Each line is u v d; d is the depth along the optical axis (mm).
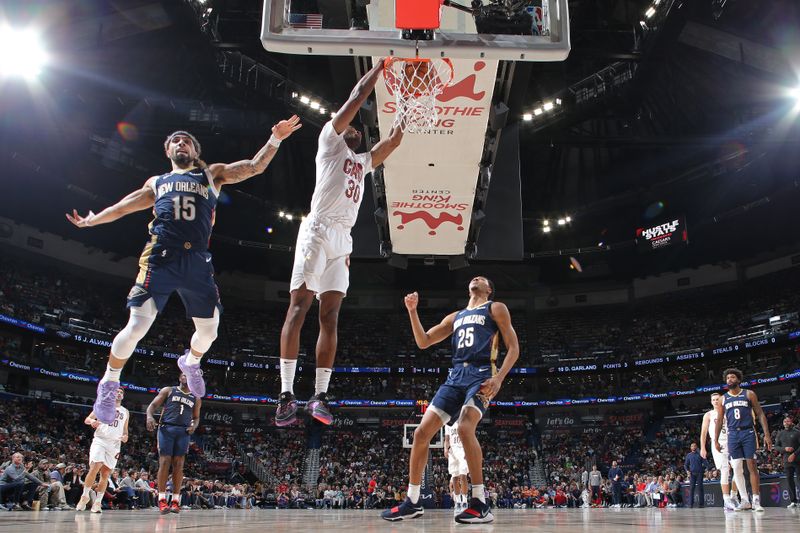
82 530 3588
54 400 30781
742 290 39031
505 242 13039
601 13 27094
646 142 29219
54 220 33094
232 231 37719
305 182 37188
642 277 42312
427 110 9211
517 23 6016
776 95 27328
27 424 27125
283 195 37531
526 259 42125
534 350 41688
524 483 34031
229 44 25531
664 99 30281
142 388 34000
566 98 28625
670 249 38500
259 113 30422
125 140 30766
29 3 21875
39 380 32062
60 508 14078
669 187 34531
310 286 4949
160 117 30422
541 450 37438
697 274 40844
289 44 5715
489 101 10234
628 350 39688
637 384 39062
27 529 3703
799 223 34312
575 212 37406
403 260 14688
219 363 36719
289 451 35656
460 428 4676
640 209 36969
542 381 41344
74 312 33875
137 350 33938
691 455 15461
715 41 25797
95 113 29516
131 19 24250
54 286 34344
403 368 39375
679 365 38000
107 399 4566
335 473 33312
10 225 33219
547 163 37094
